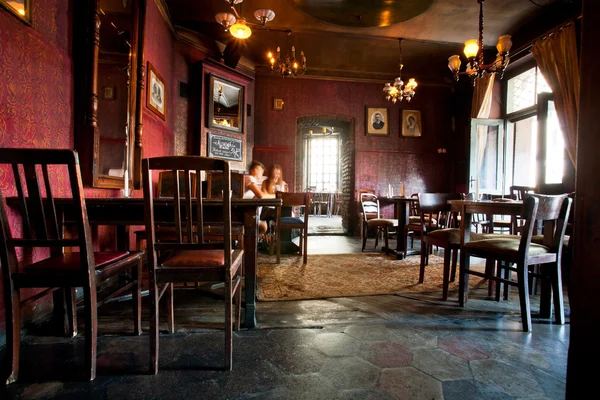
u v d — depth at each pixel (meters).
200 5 5.08
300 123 7.99
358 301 2.48
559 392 1.32
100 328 1.93
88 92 2.45
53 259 1.54
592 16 0.70
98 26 2.52
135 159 3.54
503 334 1.89
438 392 1.31
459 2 4.77
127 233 2.64
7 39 1.76
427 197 3.15
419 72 7.52
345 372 1.46
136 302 1.84
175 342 1.75
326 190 13.02
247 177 4.38
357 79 7.48
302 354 1.62
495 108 6.44
